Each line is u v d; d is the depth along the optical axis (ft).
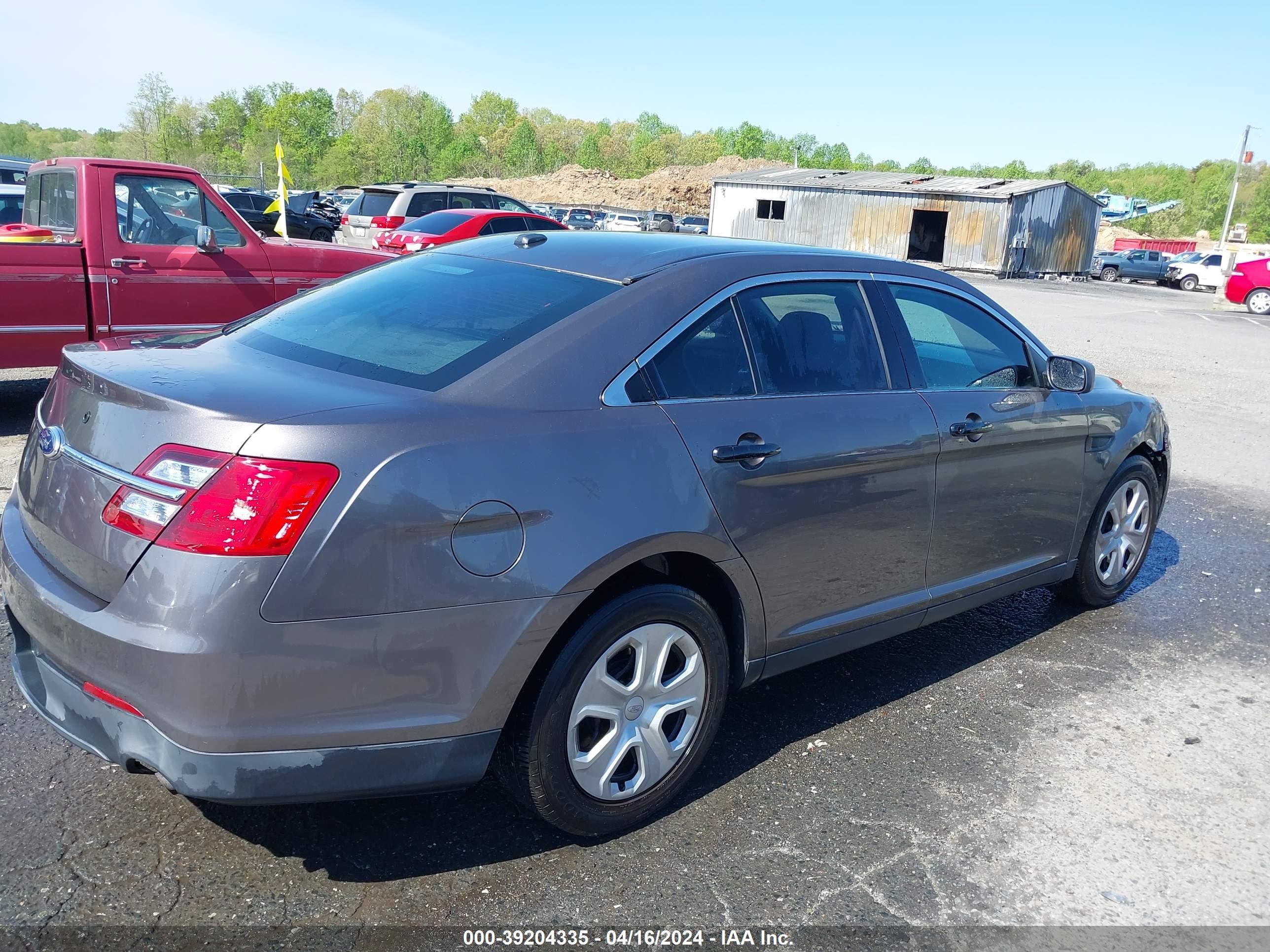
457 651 7.92
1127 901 8.96
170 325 23.81
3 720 10.92
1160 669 14.16
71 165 22.67
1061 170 604.08
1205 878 9.37
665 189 293.64
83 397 8.50
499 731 8.30
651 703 9.36
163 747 7.37
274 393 8.02
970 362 12.85
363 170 431.84
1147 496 16.06
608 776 9.11
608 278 10.05
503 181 326.85
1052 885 9.14
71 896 8.26
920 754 11.40
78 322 22.47
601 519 8.52
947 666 13.92
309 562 7.28
